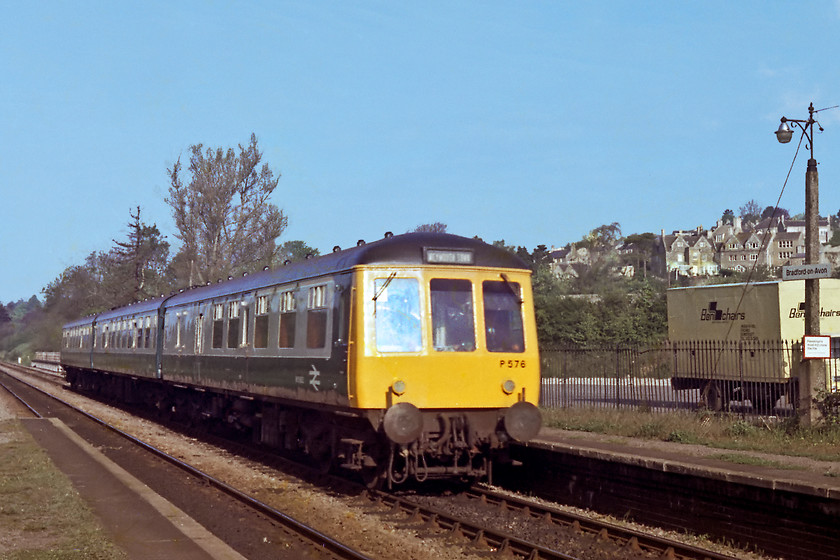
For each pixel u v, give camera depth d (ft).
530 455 43.60
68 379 144.46
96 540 29.04
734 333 71.15
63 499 36.40
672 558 29.58
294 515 37.55
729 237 403.13
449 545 31.76
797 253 381.40
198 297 67.21
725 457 37.86
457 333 40.01
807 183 49.55
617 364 64.69
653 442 45.50
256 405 57.77
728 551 31.37
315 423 46.96
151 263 250.37
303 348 45.37
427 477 40.65
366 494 41.29
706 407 62.85
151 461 53.88
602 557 30.17
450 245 40.88
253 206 152.87
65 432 66.28
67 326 142.41
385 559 29.68
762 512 31.17
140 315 87.66
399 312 39.32
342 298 40.78
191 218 149.59
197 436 70.49
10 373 210.18
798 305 67.15
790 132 49.49
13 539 29.30
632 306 152.15
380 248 39.99
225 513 37.76
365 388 38.42
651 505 36.11
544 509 36.76
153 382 85.61
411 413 37.73
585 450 39.40
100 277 259.39
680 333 77.15
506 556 30.09
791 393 65.87
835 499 28.25
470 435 39.96
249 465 53.21
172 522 32.60
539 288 183.21
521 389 40.93
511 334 41.22
